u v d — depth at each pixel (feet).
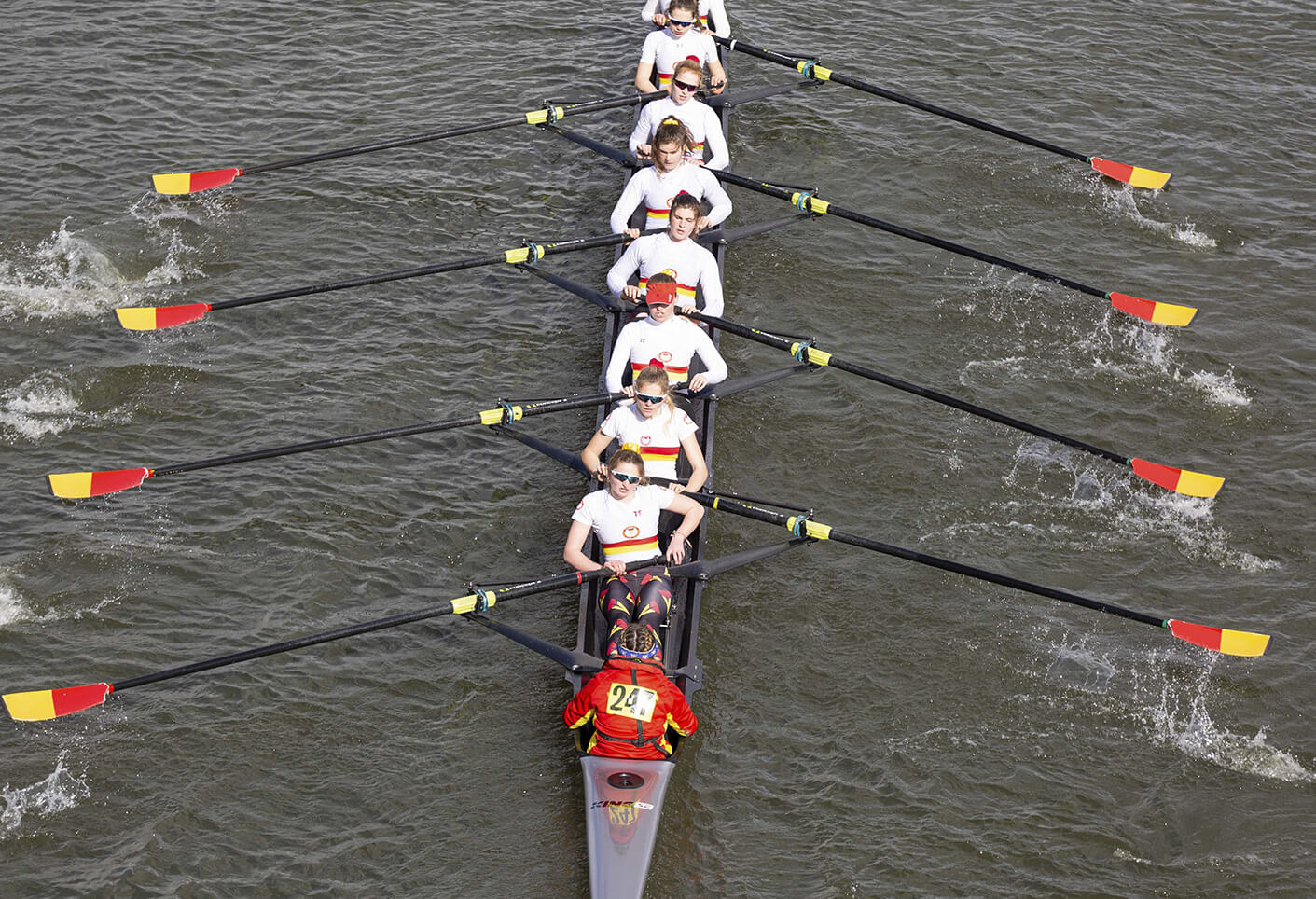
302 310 51.57
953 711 36.73
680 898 31.09
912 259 56.24
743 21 72.28
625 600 35.60
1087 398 49.06
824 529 37.73
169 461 44.16
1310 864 32.37
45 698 32.65
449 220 57.31
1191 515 44.01
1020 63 69.82
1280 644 39.06
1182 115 66.18
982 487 44.96
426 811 33.22
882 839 32.73
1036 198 60.29
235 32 69.10
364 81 65.87
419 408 47.11
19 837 31.94
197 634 37.93
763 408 47.88
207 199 57.47
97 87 63.72
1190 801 34.14
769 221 53.78
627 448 35.53
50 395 46.65
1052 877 31.91
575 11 72.84
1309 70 70.44
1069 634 39.45
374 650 37.93
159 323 45.57
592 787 31.68
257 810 32.99
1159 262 56.54
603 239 48.52
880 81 67.77
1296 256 57.00
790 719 36.24
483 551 41.63
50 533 40.98
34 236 54.29
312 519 42.16
